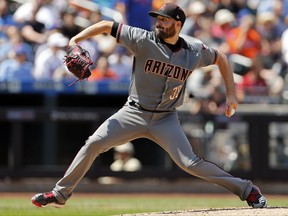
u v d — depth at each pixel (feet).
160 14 81.87
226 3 196.03
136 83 85.15
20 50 179.83
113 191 172.65
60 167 174.81
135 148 179.73
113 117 86.07
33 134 174.81
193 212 84.58
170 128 85.66
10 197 158.92
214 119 172.45
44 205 87.40
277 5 197.36
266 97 180.86
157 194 171.22
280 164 173.37
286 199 156.66
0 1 184.96
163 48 83.30
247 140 173.37
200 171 86.58
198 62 85.81
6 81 176.65
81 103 182.80
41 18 184.44
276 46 190.80
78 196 163.43
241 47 188.34
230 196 165.99
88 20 186.19
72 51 84.17
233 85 89.40
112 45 183.83
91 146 85.56
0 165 176.65
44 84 176.76
